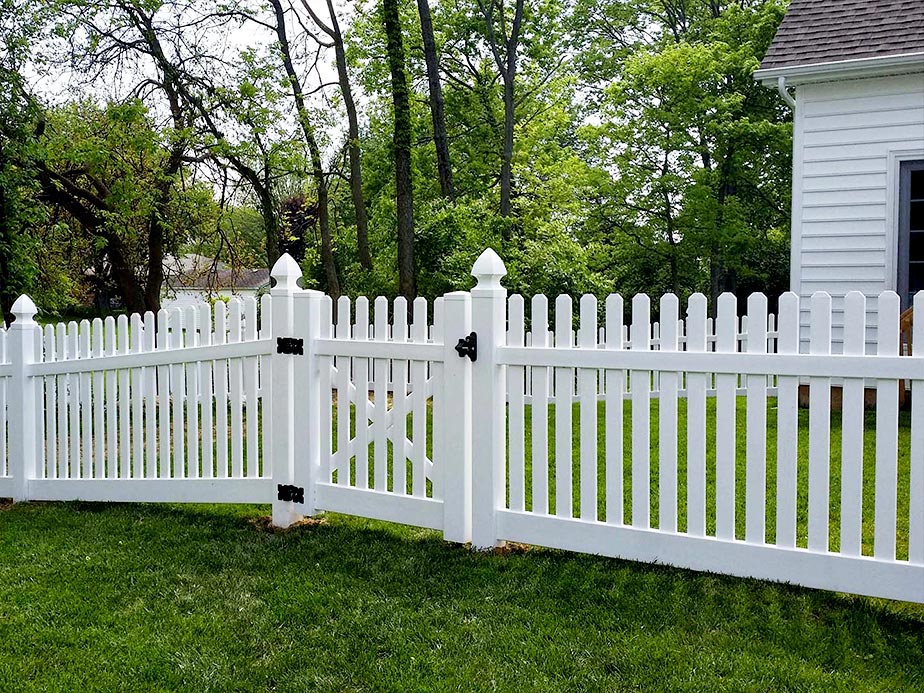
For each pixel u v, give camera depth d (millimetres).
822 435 3264
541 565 3809
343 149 16828
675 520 3602
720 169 22922
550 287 14320
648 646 2949
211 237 13867
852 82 8484
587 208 25359
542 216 19016
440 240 13750
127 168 11469
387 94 19125
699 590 3385
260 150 13148
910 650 2854
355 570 3891
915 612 3189
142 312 12539
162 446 5285
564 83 21156
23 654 3088
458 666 2883
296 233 21453
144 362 5289
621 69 26234
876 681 2656
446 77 21188
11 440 5855
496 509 4055
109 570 4004
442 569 3846
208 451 5059
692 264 25719
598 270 24719
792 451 3316
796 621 3078
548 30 20547
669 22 26547
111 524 4930
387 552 4129
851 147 8531
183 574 3914
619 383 3717
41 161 11023
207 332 5055
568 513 3900
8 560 4254
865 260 8523
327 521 4832
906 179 8328
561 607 3342
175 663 2980
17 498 5797
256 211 16438
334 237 17797
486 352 4031
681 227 23656
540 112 21422
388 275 15453
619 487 3746
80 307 17641
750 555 3412
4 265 9812
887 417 3123
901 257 8391
